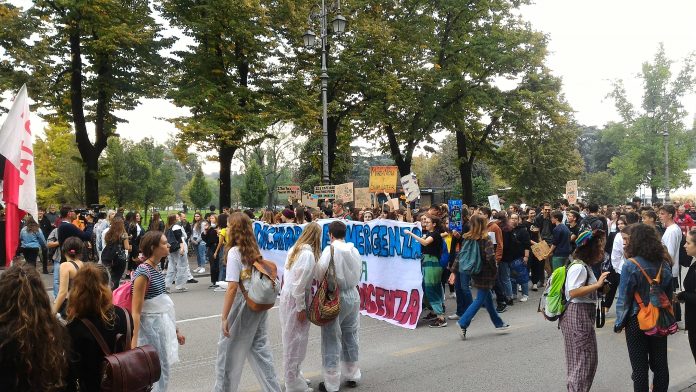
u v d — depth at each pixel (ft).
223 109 64.08
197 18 68.28
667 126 138.31
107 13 65.05
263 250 38.29
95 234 48.21
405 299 28.40
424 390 18.11
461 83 80.18
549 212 42.22
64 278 21.50
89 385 10.52
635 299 15.35
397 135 86.07
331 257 17.54
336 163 104.68
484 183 152.76
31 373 8.55
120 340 10.91
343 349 18.61
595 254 15.96
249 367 21.06
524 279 36.11
